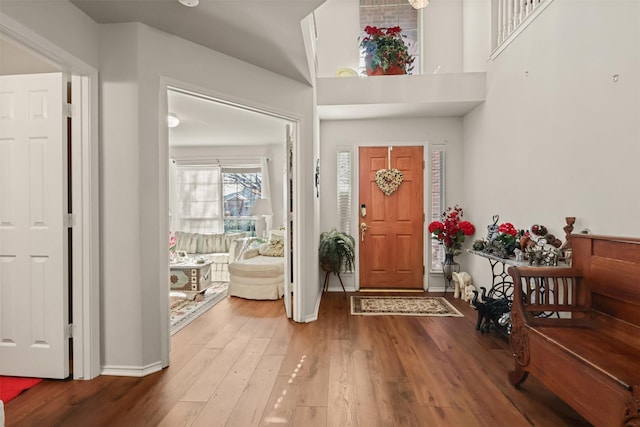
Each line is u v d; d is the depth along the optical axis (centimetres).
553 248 266
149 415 186
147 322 233
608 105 213
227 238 594
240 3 210
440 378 227
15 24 172
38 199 222
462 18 495
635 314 173
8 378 223
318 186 438
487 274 396
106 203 231
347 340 295
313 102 362
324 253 440
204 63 265
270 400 201
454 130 470
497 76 366
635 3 193
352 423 179
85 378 225
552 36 270
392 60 425
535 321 204
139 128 229
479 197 415
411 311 379
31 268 224
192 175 644
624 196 202
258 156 634
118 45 229
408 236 480
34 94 222
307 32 291
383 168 479
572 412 188
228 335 307
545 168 281
